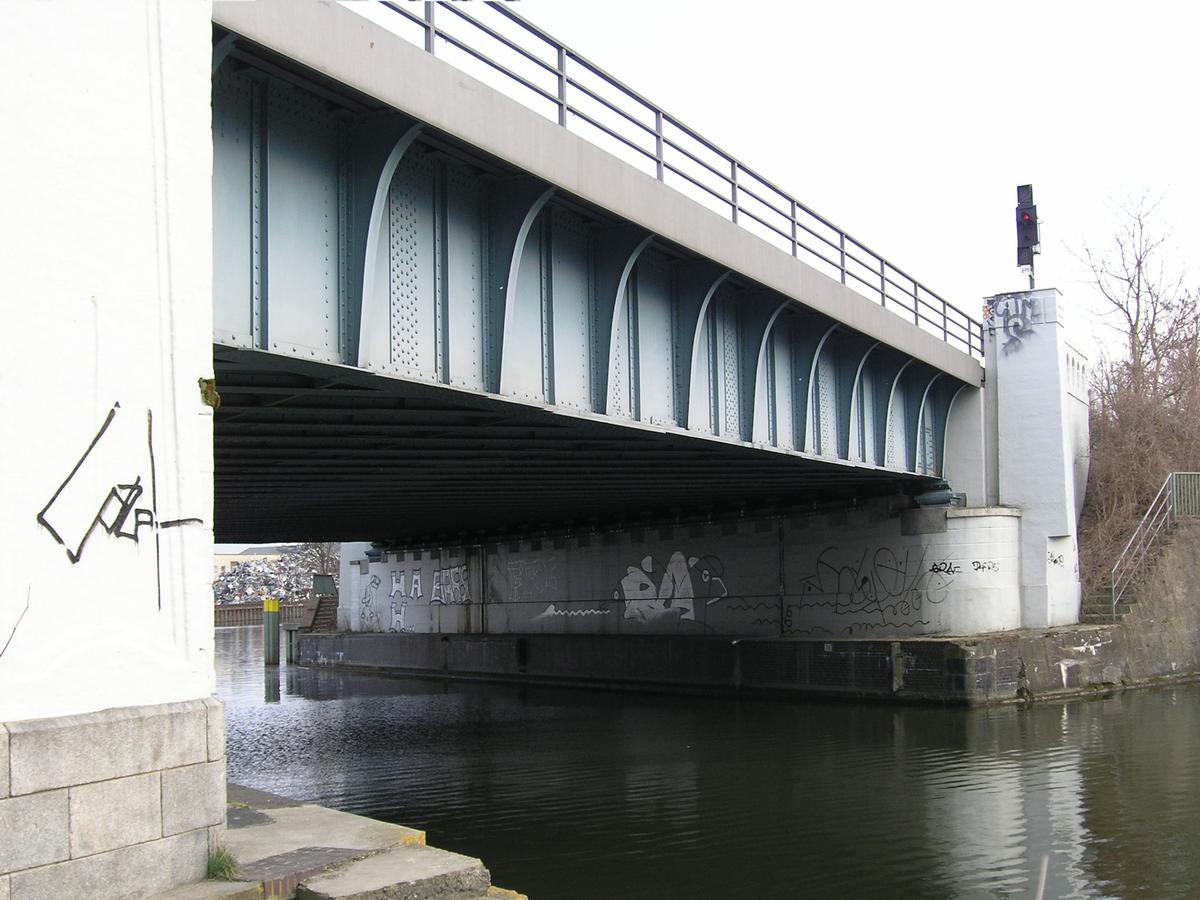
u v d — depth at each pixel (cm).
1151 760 1812
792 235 1991
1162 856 1250
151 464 665
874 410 2508
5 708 577
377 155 1073
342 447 1712
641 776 1814
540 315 1388
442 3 1123
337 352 1066
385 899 649
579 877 1214
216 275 955
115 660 634
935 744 2027
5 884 554
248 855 703
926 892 1141
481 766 1967
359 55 1003
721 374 1845
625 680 3275
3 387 591
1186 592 3188
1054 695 2664
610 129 1440
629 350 1580
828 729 2266
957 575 2783
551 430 1605
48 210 620
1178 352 4100
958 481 2967
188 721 658
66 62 634
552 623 3691
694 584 3250
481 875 696
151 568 659
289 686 3906
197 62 711
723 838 1377
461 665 3928
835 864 1250
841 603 2947
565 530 3650
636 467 2164
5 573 584
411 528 3844
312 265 1047
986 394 2997
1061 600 2919
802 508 3025
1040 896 1097
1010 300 2994
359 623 4872
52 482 611
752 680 2942
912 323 2494
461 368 1236
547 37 1312
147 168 675
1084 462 3538
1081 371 3600
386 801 1661
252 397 1295
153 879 627
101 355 641
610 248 1495
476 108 1148
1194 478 3462
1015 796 1569
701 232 1598
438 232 1213
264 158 995
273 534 4112
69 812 587
